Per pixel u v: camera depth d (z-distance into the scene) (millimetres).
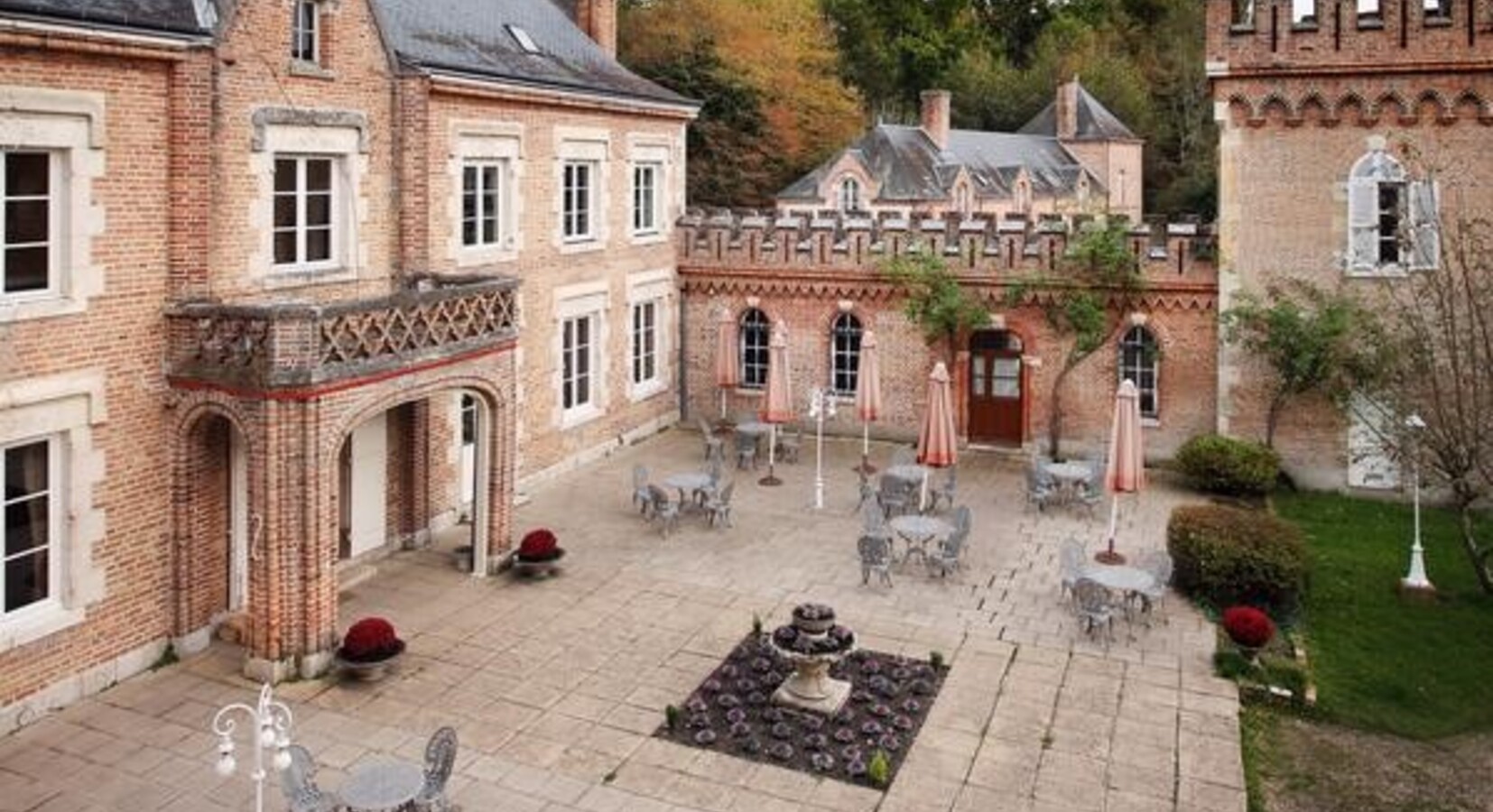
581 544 20703
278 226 16984
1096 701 14844
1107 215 27625
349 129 17828
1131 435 18859
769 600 18172
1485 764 13734
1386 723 14711
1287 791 12969
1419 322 21438
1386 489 24328
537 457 24328
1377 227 23891
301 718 14008
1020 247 26984
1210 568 17953
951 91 70062
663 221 29359
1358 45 23422
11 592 13703
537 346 24016
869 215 30375
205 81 15203
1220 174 24953
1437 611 18250
